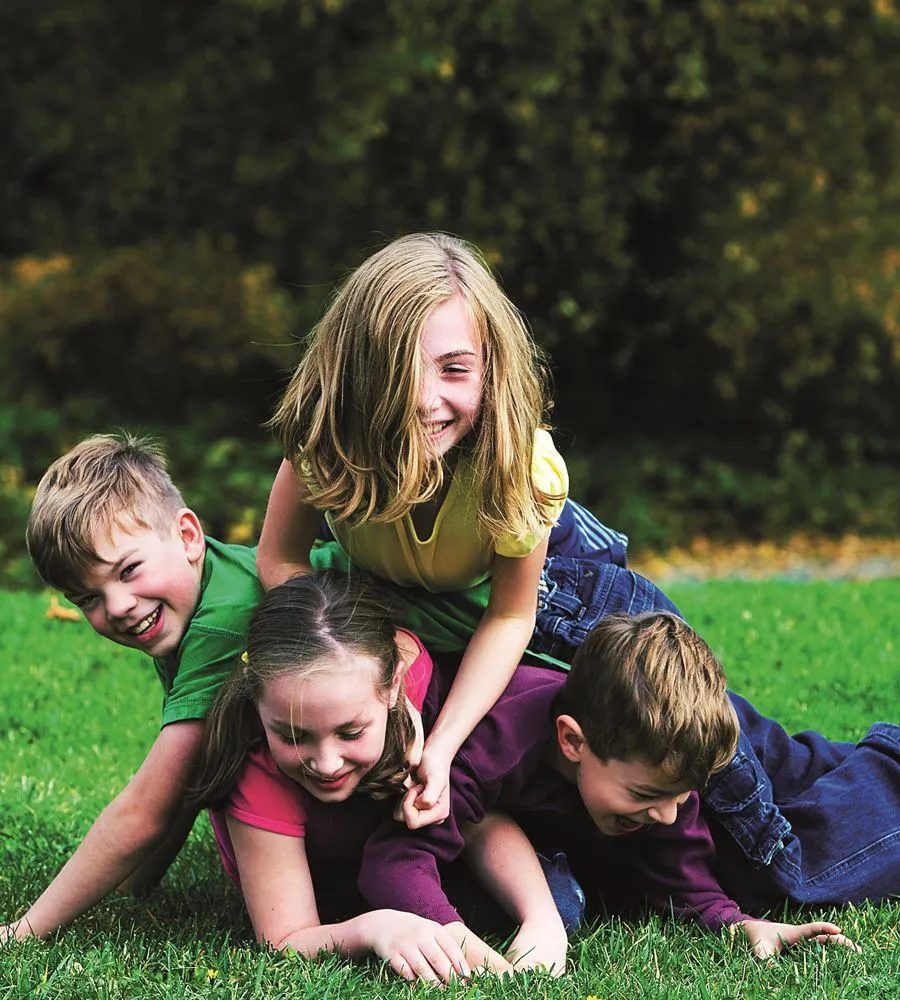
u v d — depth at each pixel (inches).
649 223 893.8
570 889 215.8
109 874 214.8
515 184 841.5
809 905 229.1
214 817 225.0
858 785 241.3
